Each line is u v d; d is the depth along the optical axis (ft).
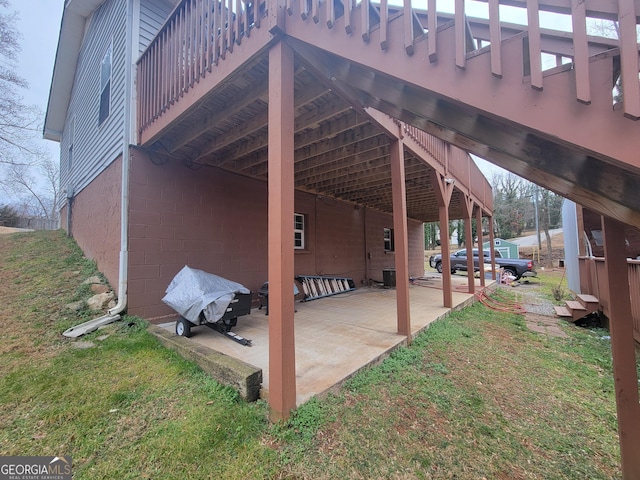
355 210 30.45
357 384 8.49
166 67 11.87
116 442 5.97
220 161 16.14
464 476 5.53
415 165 18.17
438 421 7.20
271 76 7.28
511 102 3.96
